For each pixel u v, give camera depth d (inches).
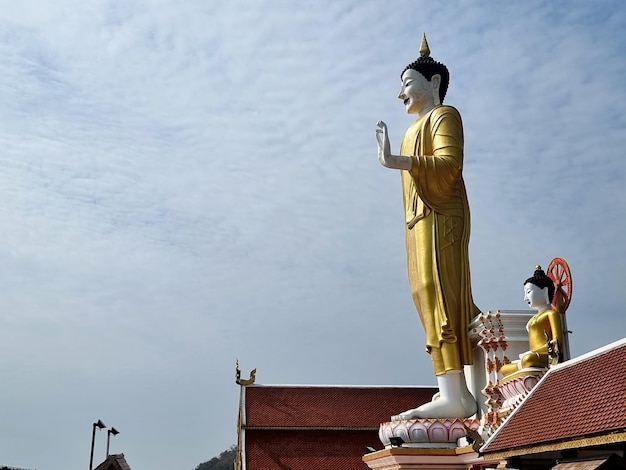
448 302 1078.4
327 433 1558.8
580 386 559.8
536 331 952.9
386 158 1073.5
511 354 1030.4
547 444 527.8
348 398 1637.6
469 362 1069.1
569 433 502.3
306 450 1520.7
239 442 1555.1
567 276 984.3
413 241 1134.4
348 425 1558.8
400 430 1010.7
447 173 1091.3
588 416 503.5
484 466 899.4
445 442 997.2
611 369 537.6
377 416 1598.2
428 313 1091.3
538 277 965.2
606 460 470.0
